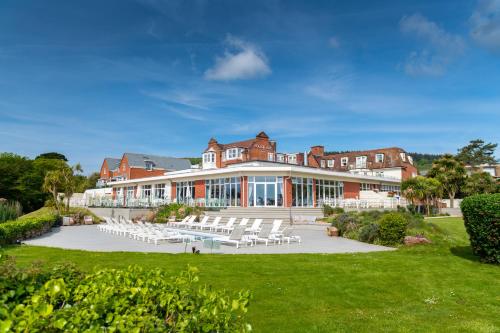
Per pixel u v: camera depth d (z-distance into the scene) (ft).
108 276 11.33
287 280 28.02
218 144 189.06
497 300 23.94
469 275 29.66
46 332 7.71
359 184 144.87
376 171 188.85
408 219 59.72
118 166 246.06
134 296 10.21
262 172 109.29
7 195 154.20
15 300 10.34
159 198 132.46
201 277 28.76
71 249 46.60
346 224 64.44
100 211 128.16
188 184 132.87
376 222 57.21
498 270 30.81
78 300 10.14
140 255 39.96
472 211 34.06
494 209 32.09
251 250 46.68
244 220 76.23
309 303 23.06
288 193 108.68
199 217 101.19
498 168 224.33
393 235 49.60
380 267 32.63
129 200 127.44
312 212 107.34
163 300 10.01
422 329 19.07
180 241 57.26
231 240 50.57
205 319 9.66
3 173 154.40
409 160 198.29
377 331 18.81
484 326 19.51
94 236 66.03
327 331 18.72
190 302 10.49
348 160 203.21
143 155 234.17
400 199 139.54
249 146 174.50
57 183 104.37
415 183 116.37
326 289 25.89
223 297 10.82
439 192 124.77
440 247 43.39
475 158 233.96
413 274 30.07
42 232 70.74
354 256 38.88
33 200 160.76
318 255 39.78
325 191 125.08
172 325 9.46
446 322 20.15
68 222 92.99
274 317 20.58
